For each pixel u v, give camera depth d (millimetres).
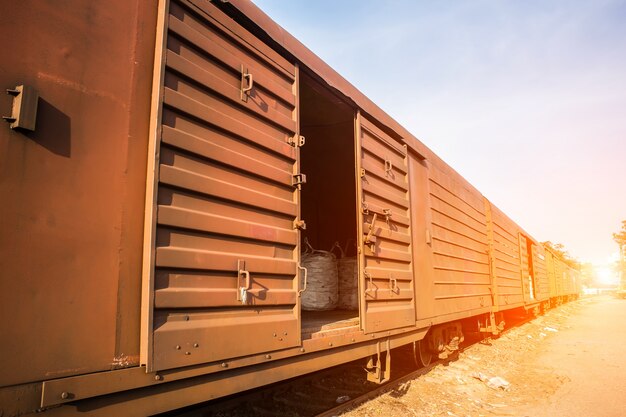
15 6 1836
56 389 1754
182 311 2316
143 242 2211
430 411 4754
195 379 2395
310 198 7496
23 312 1724
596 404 5383
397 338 4906
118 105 2182
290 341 3061
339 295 5984
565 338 12227
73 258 1913
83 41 2070
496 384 6203
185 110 2461
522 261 14102
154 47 2398
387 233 4824
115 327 2033
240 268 2686
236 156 2791
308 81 4008
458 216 7789
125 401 2047
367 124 4723
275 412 4180
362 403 4547
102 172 2072
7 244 1708
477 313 8117
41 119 1864
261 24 3230
